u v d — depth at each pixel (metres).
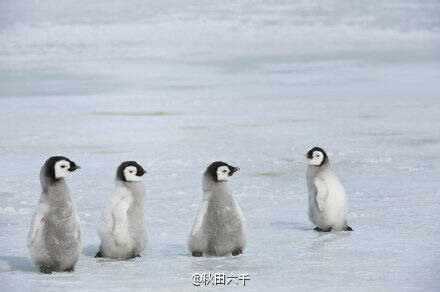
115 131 23.77
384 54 51.81
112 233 9.20
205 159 18.73
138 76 42.03
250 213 12.80
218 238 9.46
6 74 42.75
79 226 8.72
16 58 50.66
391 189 14.83
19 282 8.22
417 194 14.23
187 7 76.56
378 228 11.41
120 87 37.12
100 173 16.95
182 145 21.00
